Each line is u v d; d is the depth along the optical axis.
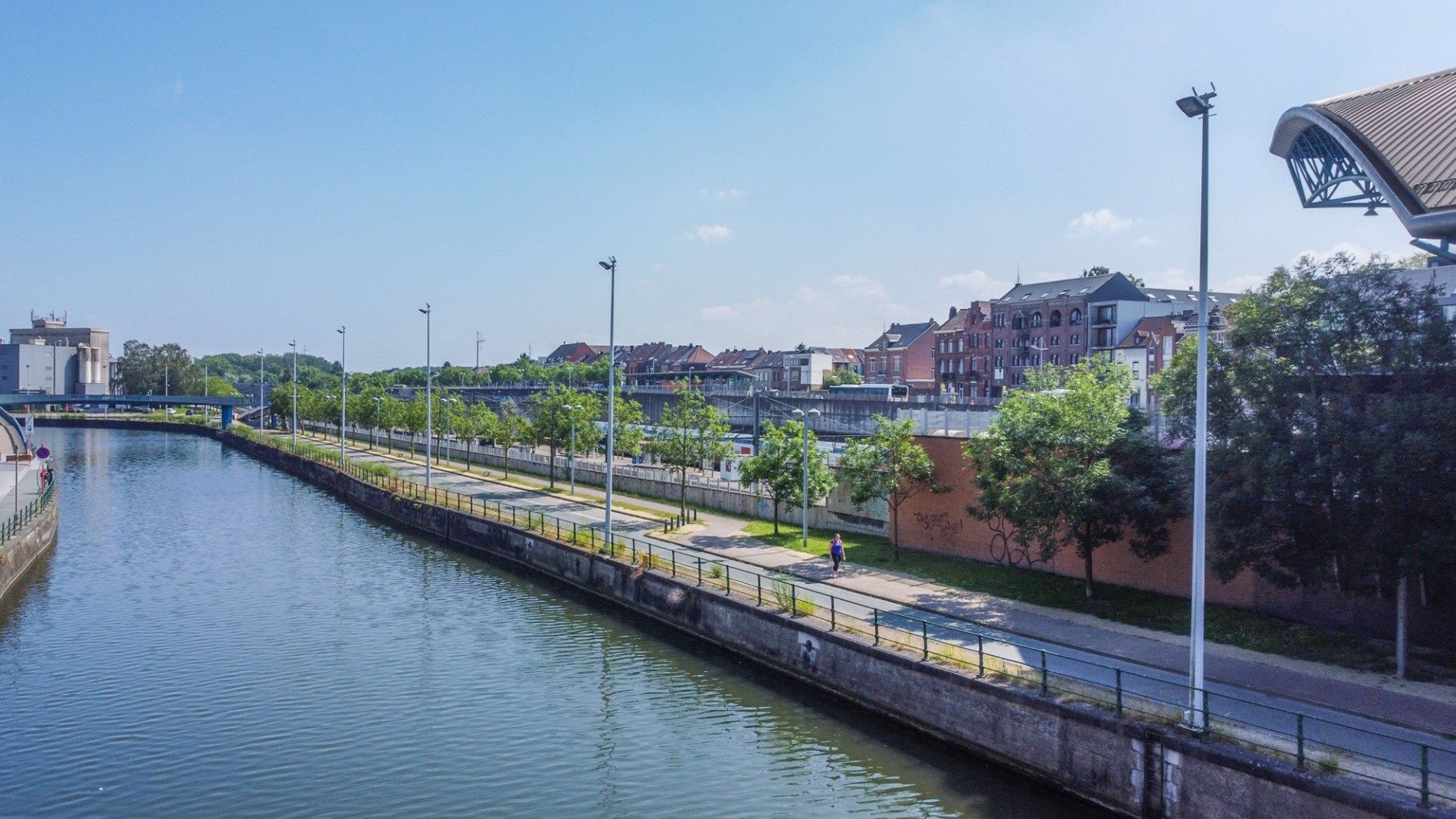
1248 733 19.53
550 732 26.17
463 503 60.16
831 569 38.00
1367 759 17.83
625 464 76.31
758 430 79.50
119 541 55.62
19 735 25.78
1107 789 20.61
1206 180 19.97
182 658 32.66
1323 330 24.81
